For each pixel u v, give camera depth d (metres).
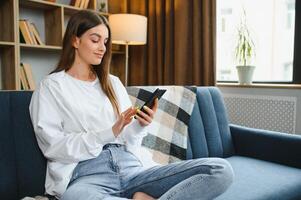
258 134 2.01
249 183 1.48
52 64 3.12
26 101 1.35
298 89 2.40
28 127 1.32
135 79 3.34
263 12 2.76
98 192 1.09
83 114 1.27
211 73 2.76
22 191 1.28
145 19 2.88
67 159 1.18
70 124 1.25
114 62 3.59
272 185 1.47
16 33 2.46
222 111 2.14
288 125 2.46
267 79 2.80
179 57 2.87
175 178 1.19
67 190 1.11
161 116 1.81
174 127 1.82
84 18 1.33
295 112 2.42
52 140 1.18
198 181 1.09
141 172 1.28
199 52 2.80
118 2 3.47
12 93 1.33
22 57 2.88
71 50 1.36
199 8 2.78
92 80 1.41
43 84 1.28
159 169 1.25
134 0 3.28
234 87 2.73
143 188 1.24
